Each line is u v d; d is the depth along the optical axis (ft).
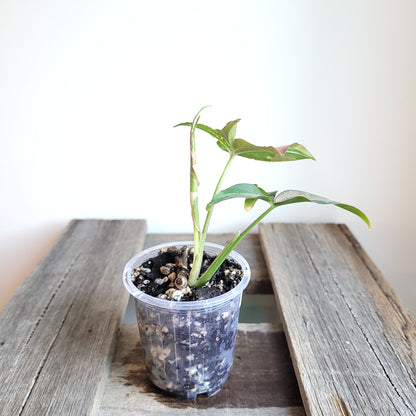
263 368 1.37
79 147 1.93
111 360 1.37
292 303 1.50
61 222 2.06
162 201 2.01
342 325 1.41
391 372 1.26
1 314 1.47
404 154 1.90
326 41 1.76
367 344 1.34
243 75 1.82
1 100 1.86
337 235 1.91
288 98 1.84
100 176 1.98
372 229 2.02
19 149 1.93
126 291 1.59
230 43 1.78
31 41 1.78
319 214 2.02
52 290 1.58
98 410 1.23
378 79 1.80
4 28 1.76
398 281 2.10
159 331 1.20
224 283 1.28
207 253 1.41
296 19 1.74
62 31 1.77
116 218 2.05
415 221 1.99
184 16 1.74
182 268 1.31
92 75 1.82
